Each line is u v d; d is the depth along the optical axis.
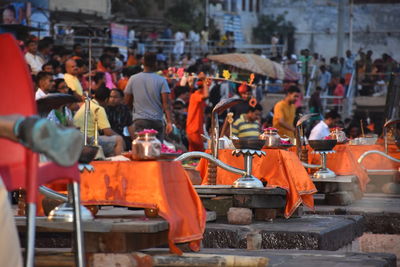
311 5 99.81
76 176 5.10
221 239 9.43
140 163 7.65
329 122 22.70
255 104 18.03
